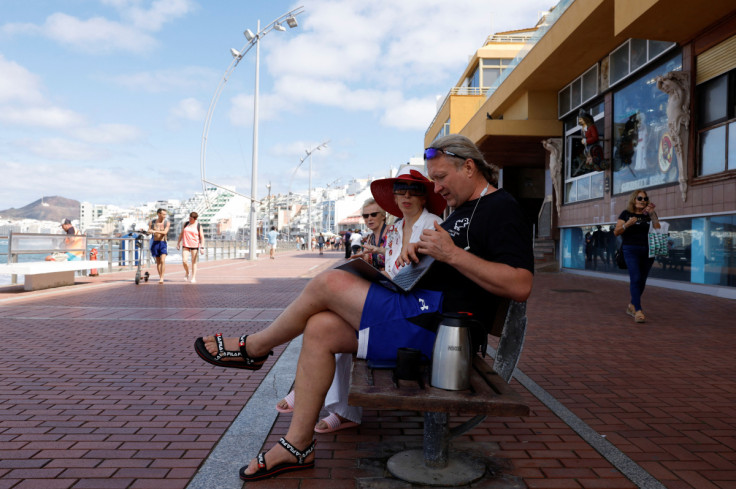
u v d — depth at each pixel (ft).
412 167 10.93
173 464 8.64
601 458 9.07
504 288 7.31
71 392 12.71
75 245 46.85
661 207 40.98
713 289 34.55
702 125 36.45
